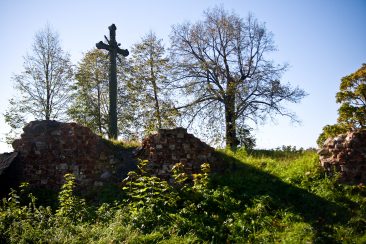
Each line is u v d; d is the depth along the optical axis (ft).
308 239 28.63
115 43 63.62
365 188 35.63
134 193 39.68
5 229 34.32
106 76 98.89
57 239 31.91
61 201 40.19
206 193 37.68
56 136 46.50
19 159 45.44
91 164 45.55
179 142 45.09
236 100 82.84
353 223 30.55
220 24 93.66
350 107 76.84
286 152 55.16
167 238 31.24
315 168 40.42
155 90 89.35
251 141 79.30
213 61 91.40
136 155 45.93
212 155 45.37
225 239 30.63
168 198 37.27
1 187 42.42
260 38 93.91
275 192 37.91
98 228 33.65
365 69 78.28
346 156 38.29
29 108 85.97
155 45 91.81
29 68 87.45
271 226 31.53
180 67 92.17
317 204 34.60
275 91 85.56
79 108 93.71
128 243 30.55
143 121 87.25
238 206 35.32
